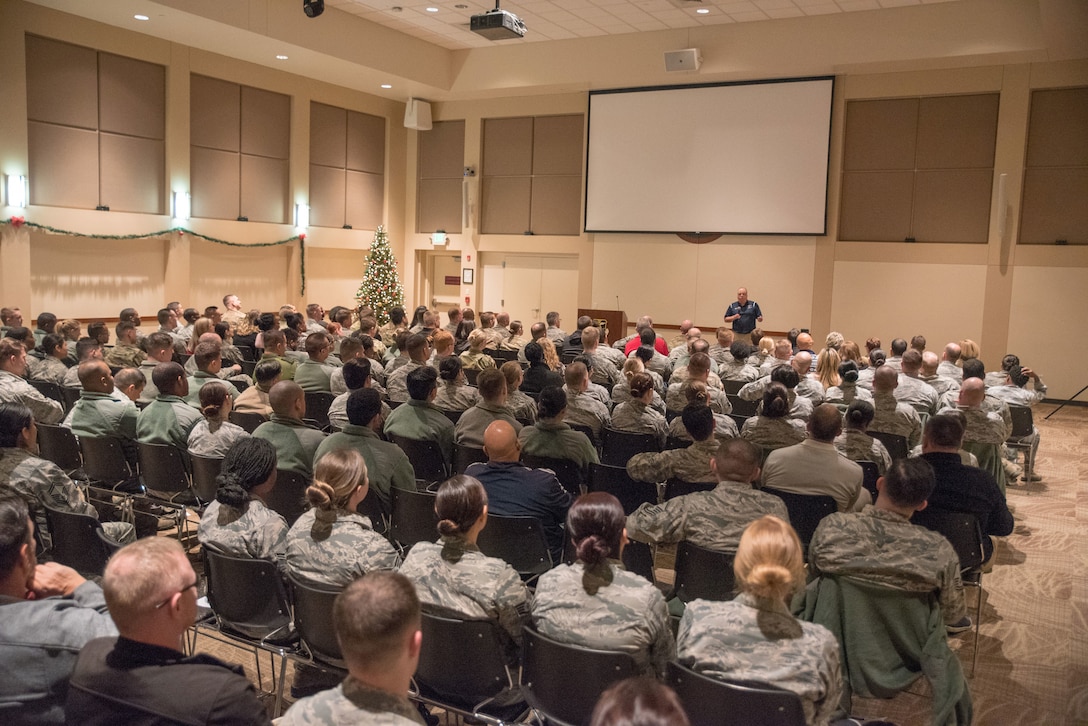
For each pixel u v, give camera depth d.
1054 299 12.12
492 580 2.59
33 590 2.35
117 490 4.84
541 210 15.91
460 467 4.86
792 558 2.21
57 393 6.53
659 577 4.84
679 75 13.62
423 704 2.96
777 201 13.48
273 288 14.95
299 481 4.07
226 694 1.78
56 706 2.07
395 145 16.77
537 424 4.52
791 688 2.11
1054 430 9.98
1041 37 11.20
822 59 12.49
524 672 2.52
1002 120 12.17
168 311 8.75
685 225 14.22
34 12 10.91
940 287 12.78
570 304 16.03
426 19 13.41
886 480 2.86
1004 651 4.08
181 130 12.86
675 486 4.03
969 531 3.59
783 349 7.66
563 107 15.36
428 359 7.23
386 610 1.60
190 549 4.95
